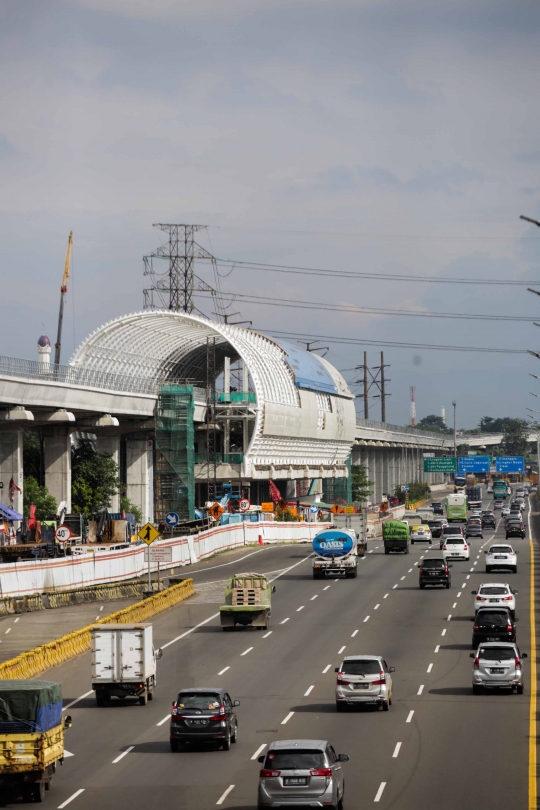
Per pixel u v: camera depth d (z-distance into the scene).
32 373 150.25
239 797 48.69
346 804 46.97
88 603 118.00
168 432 197.12
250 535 193.00
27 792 48.88
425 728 61.78
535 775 51.41
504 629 88.25
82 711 68.31
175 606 116.56
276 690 73.75
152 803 47.84
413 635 95.62
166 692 73.94
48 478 169.12
